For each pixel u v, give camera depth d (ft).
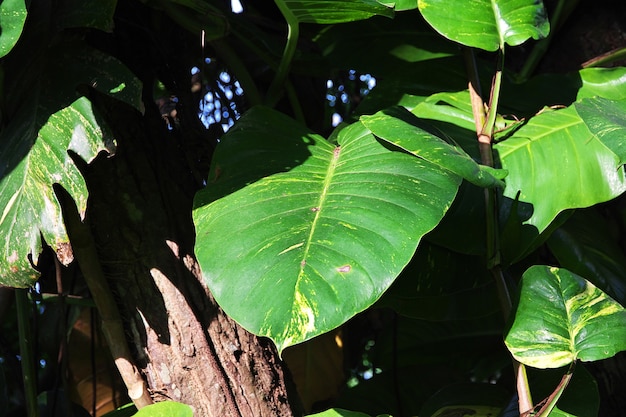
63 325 8.54
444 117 7.84
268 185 6.92
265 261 6.35
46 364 9.48
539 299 6.76
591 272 7.93
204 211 6.84
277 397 7.55
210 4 8.20
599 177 7.27
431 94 8.29
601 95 8.07
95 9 7.23
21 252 6.84
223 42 8.61
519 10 7.44
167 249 7.48
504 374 10.04
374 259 6.28
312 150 7.29
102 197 7.42
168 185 7.68
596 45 8.69
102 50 7.70
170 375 7.39
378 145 7.13
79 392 9.55
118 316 7.46
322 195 6.77
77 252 7.36
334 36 8.50
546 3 8.88
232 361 7.42
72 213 7.25
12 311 12.01
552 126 7.58
